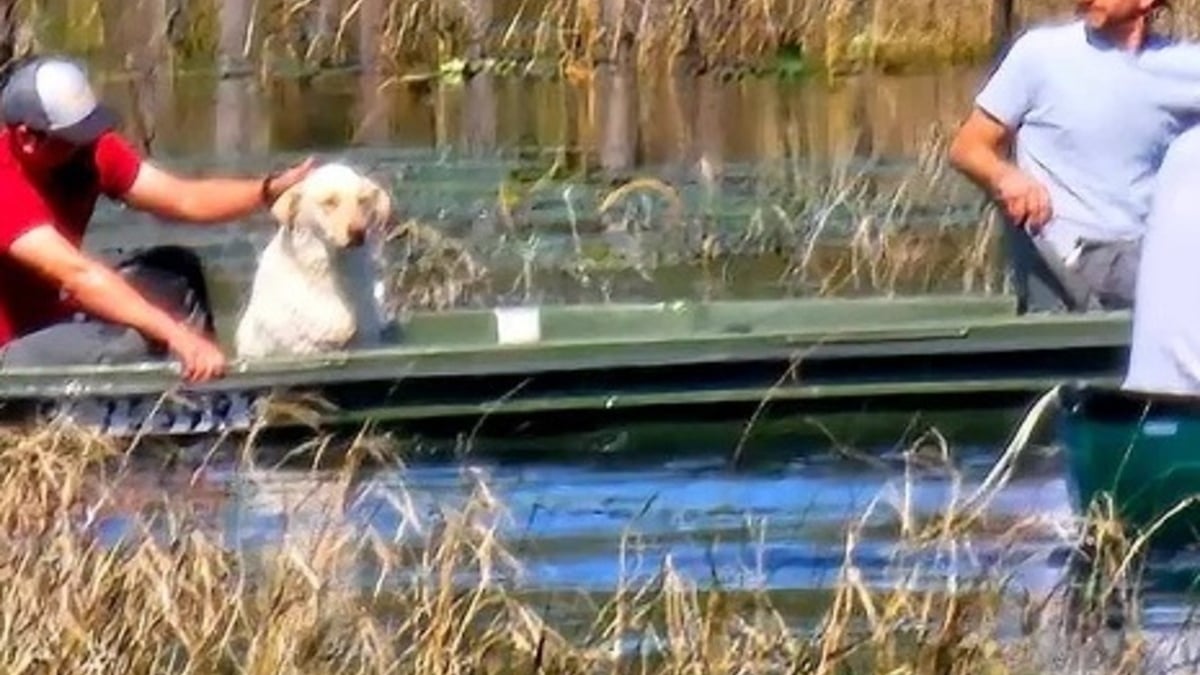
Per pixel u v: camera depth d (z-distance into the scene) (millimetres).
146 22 51875
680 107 47406
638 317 26984
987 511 20750
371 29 52031
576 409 23203
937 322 23625
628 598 19109
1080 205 25375
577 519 21797
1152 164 25375
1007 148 26625
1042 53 25484
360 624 18125
